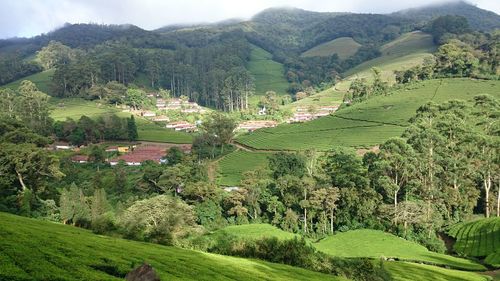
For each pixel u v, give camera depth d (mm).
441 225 106938
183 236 64375
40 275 26797
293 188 110312
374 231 100125
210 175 133000
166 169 123188
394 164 110812
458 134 123375
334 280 51469
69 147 181625
